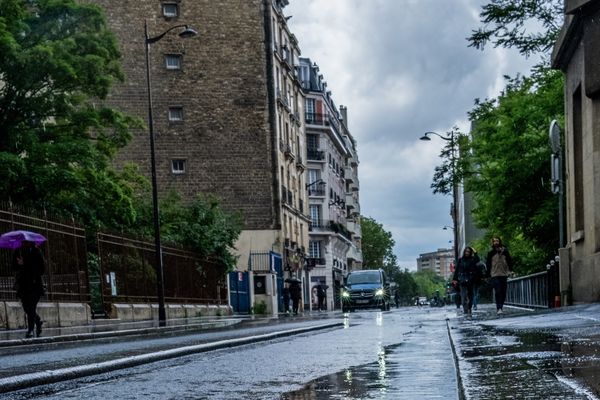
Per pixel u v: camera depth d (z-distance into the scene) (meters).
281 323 19.45
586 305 13.08
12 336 15.47
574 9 15.05
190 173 51.00
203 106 51.41
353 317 24.59
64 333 16.36
